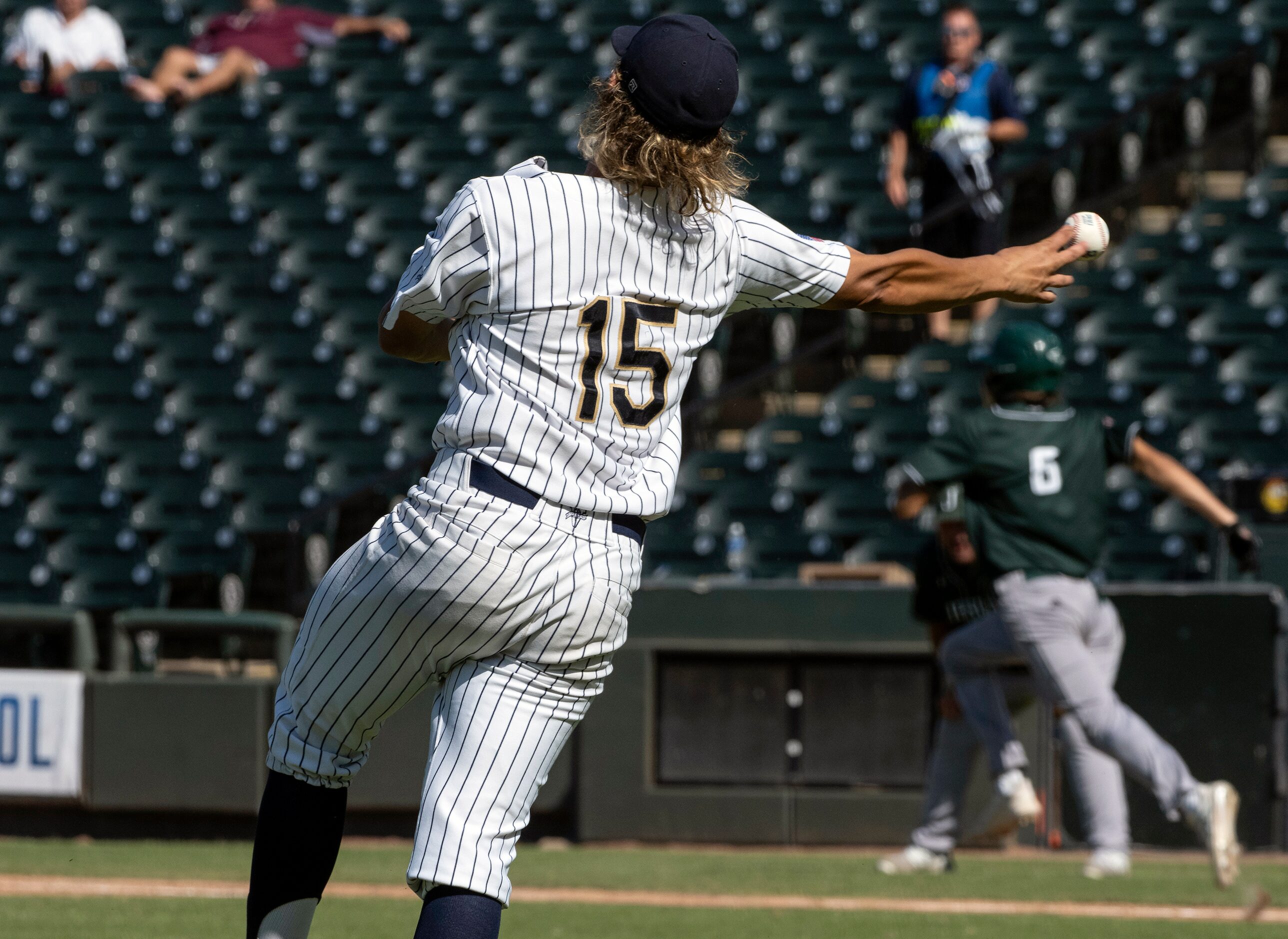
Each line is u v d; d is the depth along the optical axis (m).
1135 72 47.84
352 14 52.91
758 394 35.94
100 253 44.12
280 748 9.27
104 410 40.03
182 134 47.47
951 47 37.03
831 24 49.94
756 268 9.12
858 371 36.97
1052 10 49.22
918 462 19.69
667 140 8.42
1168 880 20.45
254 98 48.44
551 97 49.50
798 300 9.37
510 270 8.40
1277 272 39.59
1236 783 23.61
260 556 31.81
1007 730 20.05
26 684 25.89
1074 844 24.08
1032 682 24.09
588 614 8.62
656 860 23.02
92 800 25.64
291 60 50.16
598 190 8.51
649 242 8.56
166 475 38.56
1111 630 19.84
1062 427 19.62
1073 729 20.62
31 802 25.80
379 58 50.69
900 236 38.97
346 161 46.59
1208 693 23.77
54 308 42.66
